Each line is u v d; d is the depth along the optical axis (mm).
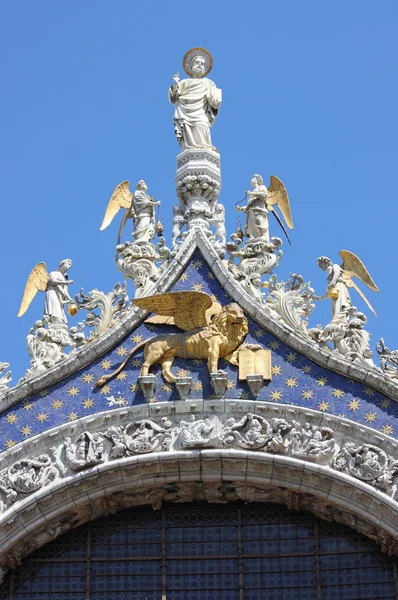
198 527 39156
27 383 39344
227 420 38750
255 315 40250
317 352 39438
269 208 42625
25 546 38406
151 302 40000
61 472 38219
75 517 38625
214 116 44531
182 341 39750
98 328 40281
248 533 39000
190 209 42219
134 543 38938
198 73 45000
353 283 41344
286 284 40781
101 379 39500
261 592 38312
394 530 37438
